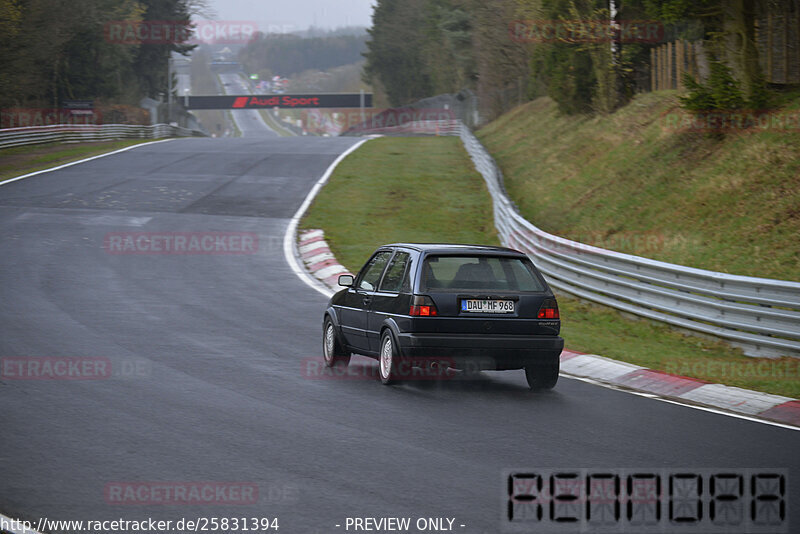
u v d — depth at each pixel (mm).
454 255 19594
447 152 95562
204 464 13336
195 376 19938
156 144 104125
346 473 12977
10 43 109688
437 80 187750
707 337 27391
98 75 158500
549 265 37562
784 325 24453
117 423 15672
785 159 37562
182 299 31953
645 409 17906
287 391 18719
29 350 22484
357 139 117625
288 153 91000
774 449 14820
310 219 54312
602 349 24938
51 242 44750
